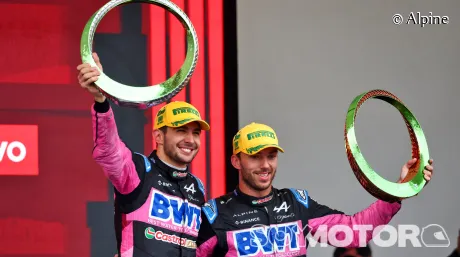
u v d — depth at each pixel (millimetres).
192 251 15641
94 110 13500
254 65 21203
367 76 21922
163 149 15867
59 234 19281
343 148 21672
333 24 21812
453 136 22312
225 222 16375
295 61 21500
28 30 19562
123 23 19969
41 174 19312
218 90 20438
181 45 20203
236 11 20750
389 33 22109
